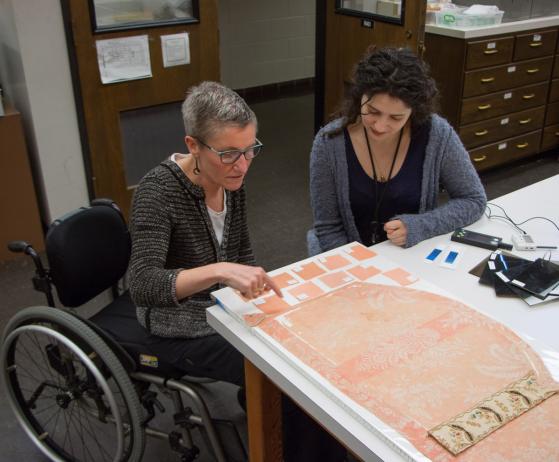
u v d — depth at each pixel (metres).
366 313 1.27
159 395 2.16
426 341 1.19
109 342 1.54
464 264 1.55
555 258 1.57
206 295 1.62
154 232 1.45
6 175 2.95
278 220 3.50
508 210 1.87
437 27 3.57
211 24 3.24
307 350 1.16
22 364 2.29
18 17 2.74
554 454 0.94
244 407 1.80
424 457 0.93
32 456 1.92
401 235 1.63
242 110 1.33
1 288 2.83
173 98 3.27
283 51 5.79
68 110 3.02
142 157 3.32
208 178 1.47
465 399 1.04
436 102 1.67
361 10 3.53
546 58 3.93
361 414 1.01
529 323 1.30
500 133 3.94
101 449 1.92
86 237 1.66
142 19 3.04
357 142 1.74
